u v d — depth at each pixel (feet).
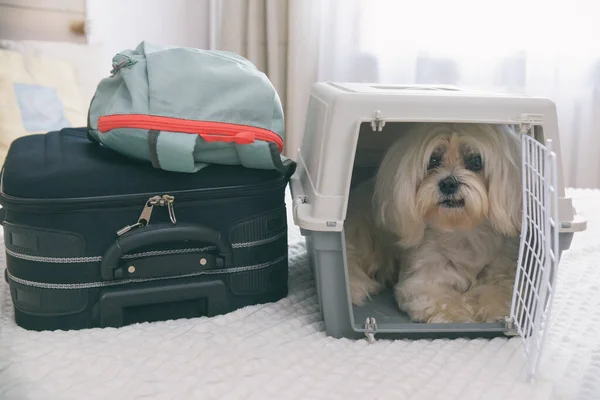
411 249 4.72
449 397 3.18
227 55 4.47
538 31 8.95
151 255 4.02
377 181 4.68
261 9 9.21
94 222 3.84
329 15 9.25
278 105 4.18
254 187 4.12
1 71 7.16
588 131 9.20
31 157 4.05
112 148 4.00
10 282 4.01
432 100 3.78
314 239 3.80
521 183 4.25
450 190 4.19
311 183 4.20
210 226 4.08
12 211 3.84
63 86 7.61
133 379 3.28
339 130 3.78
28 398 3.09
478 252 4.51
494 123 3.92
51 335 3.82
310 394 3.17
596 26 8.91
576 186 9.38
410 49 9.18
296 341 3.81
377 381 3.32
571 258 5.46
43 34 8.21
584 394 3.26
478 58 9.14
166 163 3.81
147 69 3.98
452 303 4.25
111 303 3.93
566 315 4.29
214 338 3.79
